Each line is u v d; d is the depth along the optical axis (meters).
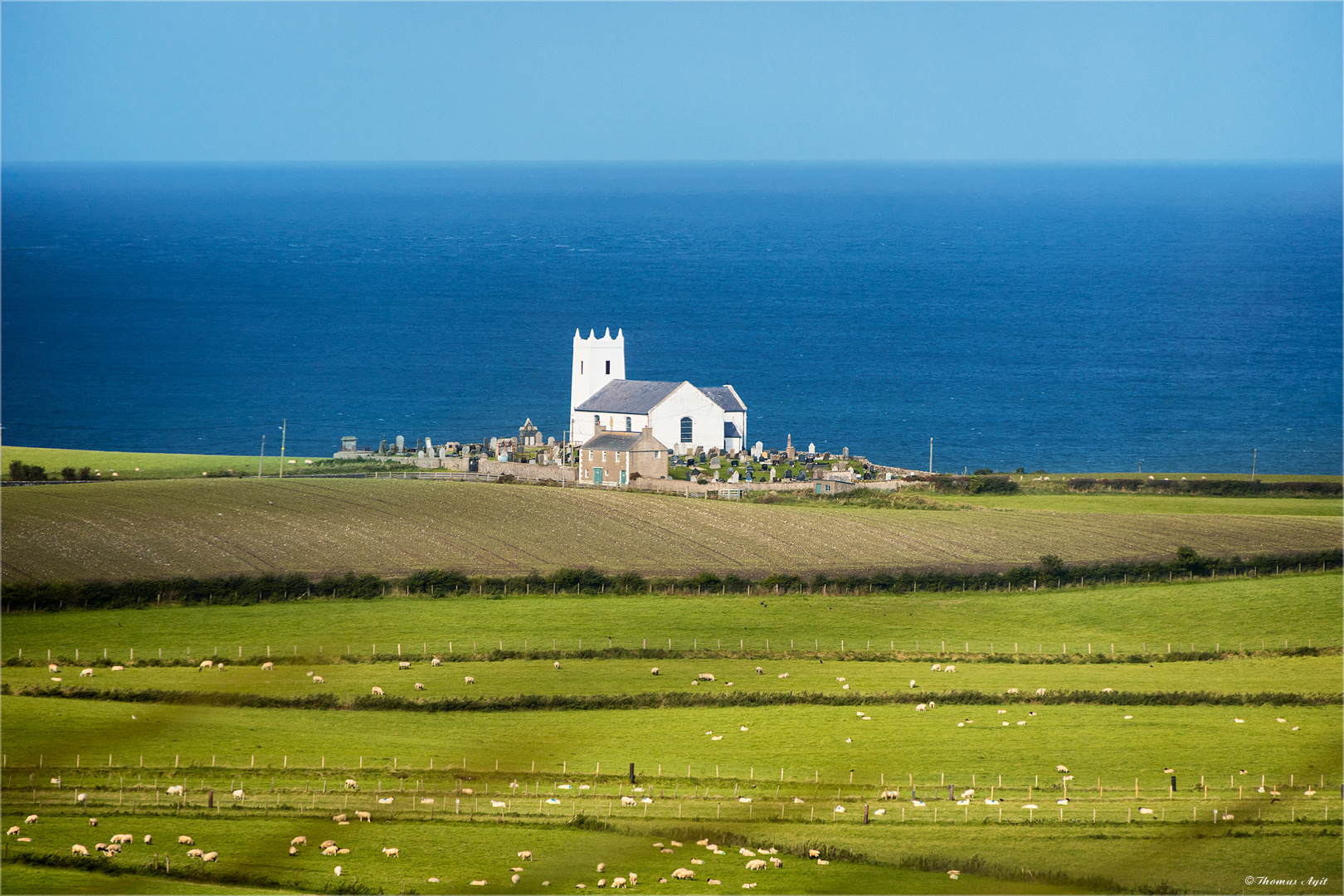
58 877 147.00
